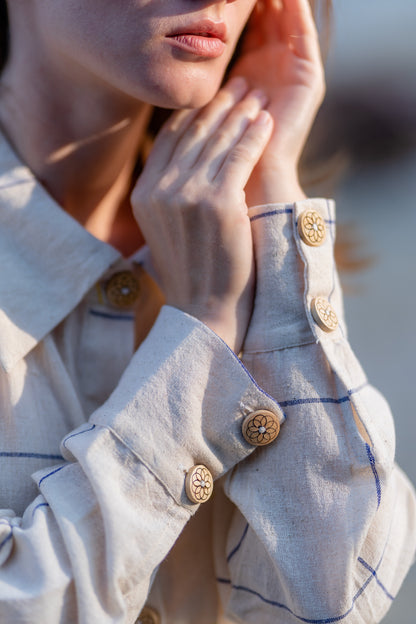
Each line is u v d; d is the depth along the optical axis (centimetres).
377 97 351
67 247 68
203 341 64
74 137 69
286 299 66
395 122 349
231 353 64
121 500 61
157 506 62
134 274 70
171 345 64
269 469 64
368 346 201
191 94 65
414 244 261
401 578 67
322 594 63
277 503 64
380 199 306
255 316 66
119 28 63
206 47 64
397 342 203
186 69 64
